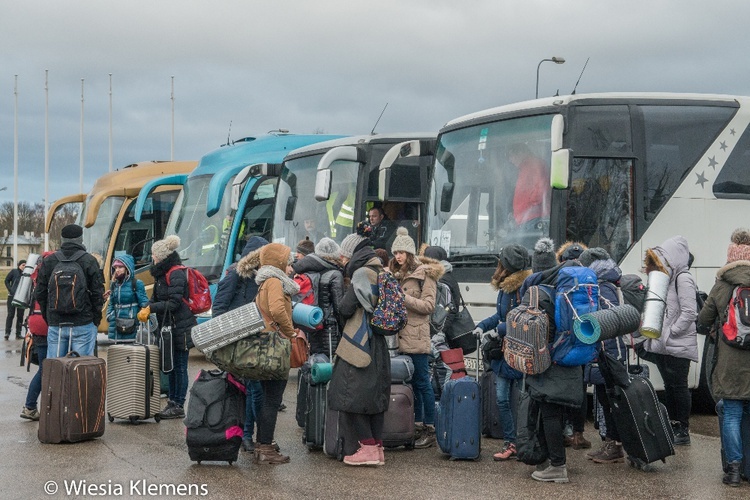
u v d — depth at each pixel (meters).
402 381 8.67
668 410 9.16
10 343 20.94
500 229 11.22
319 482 7.33
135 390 9.88
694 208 11.03
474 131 11.92
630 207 10.79
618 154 10.78
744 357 7.23
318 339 9.20
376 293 7.82
